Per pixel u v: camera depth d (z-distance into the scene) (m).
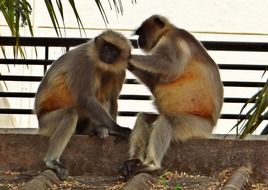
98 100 10.25
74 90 9.97
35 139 9.27
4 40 12.32
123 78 10.30
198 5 18.97
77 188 8.50
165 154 9.34
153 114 9.78
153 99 10.31
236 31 18.92
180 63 10.04
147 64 10.04
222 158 9.13
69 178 9.09
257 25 18.92
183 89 10.05
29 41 12.34
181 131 9.70
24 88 17.97
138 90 17.22
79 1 18.67
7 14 10.08
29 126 18.30
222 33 18.92
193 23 18.97
